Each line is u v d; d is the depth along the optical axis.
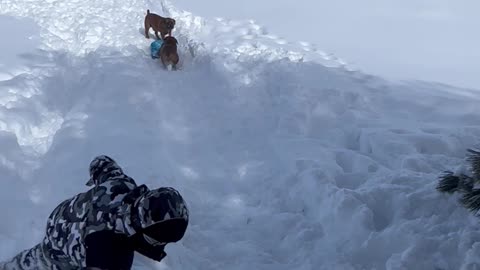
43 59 8.48
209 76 8.45
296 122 7.22
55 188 5.77
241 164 6.59
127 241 3.11
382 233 5.11
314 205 5.70
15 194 5.57
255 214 5.80
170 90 8.05
